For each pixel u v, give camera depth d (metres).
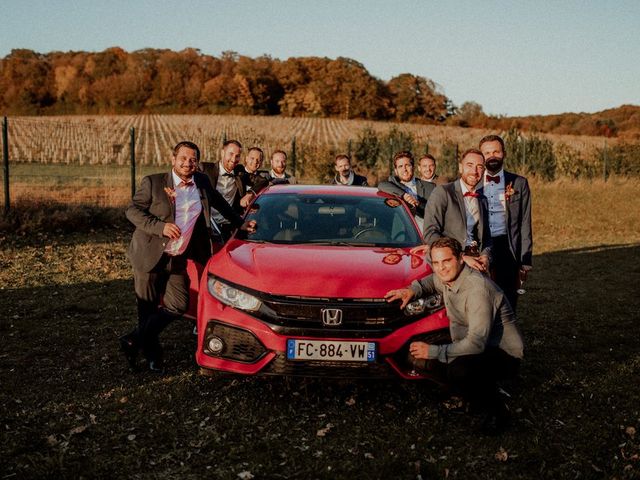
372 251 4.64
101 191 15.82
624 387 4.52
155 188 4.91
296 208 5.30
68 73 99.38
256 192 6.27
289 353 3.88
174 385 4.45
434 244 3.71
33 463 3.18
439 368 3.93
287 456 3.36
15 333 5.82
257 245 4.75
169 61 97.00
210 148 28.98
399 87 90.25
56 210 12.65
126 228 12.87
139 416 3.87
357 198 5.52
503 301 3.77
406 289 3.97
